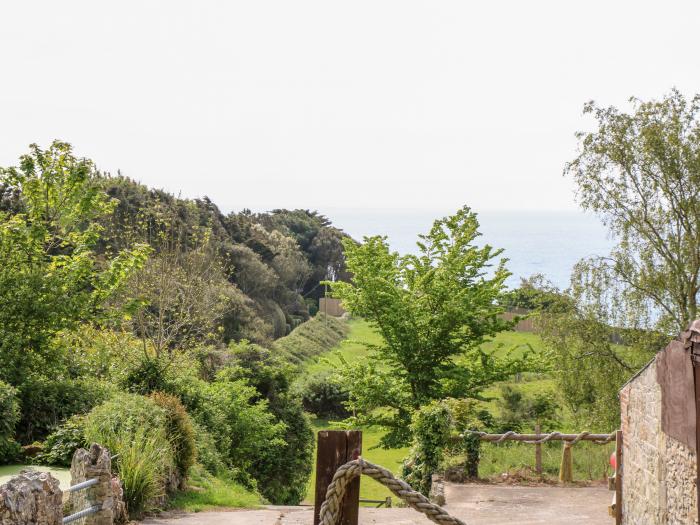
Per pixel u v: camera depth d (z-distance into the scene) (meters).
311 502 27.17
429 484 18.44
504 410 30.53
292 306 75.50
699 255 26.23
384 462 31.73
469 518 15.04
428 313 24.12
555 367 27.02
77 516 9.87
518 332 56.06
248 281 59.31
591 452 20.22
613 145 27.16
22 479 7.27
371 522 14.38
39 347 18.92
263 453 24.52
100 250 33.53
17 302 18.61
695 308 26.27
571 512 15.55
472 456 19.00
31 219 20.11
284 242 78.69
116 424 14.62
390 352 24.62
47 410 16.66
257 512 14.91
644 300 26.81
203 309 27.28
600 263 27.45
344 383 24.97
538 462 19.06
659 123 26.80
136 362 22.31
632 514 11.91
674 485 10.09
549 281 28.03
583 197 27.94
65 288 19.64
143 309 24.22
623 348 27.48
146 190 45.72
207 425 22.02
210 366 27.59
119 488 12.51
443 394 24.14
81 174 20.25
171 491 15.44
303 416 28.50
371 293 23.95
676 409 9.89
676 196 26.61
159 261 25.14
